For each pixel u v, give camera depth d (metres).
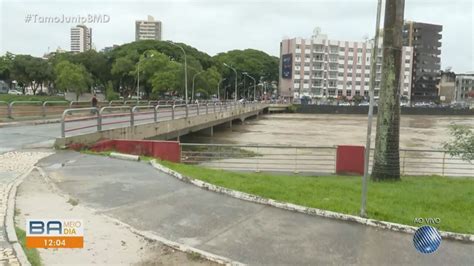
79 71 80.31
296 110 107.88
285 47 142.00
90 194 8.85
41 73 93.25
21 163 11.88
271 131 50.91
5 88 105.44
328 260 5.88
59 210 7.59
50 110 28.66
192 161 18.94
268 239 6.61
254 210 8.06
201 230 6.96
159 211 7.89
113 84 98.44
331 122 70.69
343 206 8.34
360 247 6.37
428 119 91.75
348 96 140.88
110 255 5.78
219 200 8.68
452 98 153.12
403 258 6.03
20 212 7.33
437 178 14.89
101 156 13.75
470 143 13.11
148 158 14.00
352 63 141.25
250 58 139.50
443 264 5.88
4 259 5.29
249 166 18.73
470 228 7.43
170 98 93.44
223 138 41.31
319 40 137.12
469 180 14.54
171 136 28.05
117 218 7.41
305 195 9.45
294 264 5.73
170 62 80.94
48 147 15.06
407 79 145.25
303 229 7.08
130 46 97.94
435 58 151.00
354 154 15.66
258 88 146.25
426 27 148.50
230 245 6.36
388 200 9.41
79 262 5.50
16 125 22.17
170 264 5.58
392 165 12.62
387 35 12.35
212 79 94.69
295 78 137.62
